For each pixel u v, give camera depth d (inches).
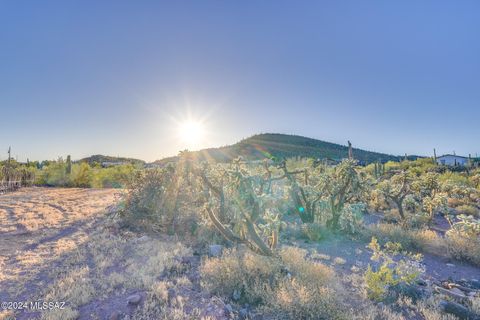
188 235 350.0
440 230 440.5
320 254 308.7
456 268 288.0
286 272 231.9
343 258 302.7
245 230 268.2
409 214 477.4
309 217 427.5
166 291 198.7
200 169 283.9
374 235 376.2
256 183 264.7
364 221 476.1
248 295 204.4
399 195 466.3
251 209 250.7
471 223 319.9
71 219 432.1
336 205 410.3
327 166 565.3
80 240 323.3
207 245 308.5
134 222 382.6
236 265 227.0
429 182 626.8
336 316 176.4
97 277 227.9
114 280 219.6
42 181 1301.7
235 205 258.1
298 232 390.0
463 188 664.4
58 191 939.3
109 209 502.6
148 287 207.3
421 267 278.7
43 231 362.0
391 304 202.7
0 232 355.9
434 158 1636.3
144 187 391.9
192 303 192.4
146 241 323.3
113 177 1194.6
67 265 251.9
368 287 216.2
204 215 327.3
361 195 442.6
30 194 831.1
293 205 482.6
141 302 188.5
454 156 2384.4
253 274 221.0
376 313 187.6
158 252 279.0
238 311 187.9
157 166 414.0
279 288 203.8
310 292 191.9
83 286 206.5
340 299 199.8
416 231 379.9
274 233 262.1
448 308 196.4
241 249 290.7
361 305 198.7
